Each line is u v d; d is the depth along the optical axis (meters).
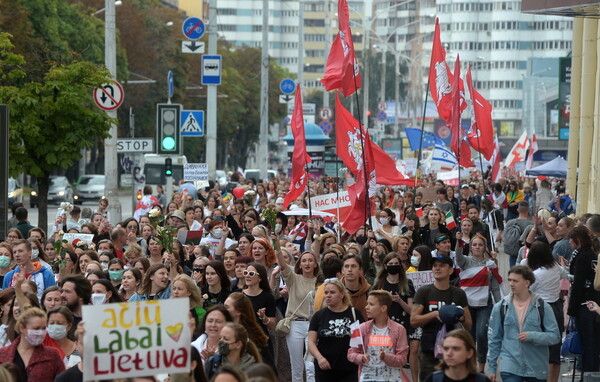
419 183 52.84
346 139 26.72
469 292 21.78
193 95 126.62
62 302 17.30
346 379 17.09
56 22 84.75
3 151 25.64
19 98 34.19
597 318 19.89
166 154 38.66
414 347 18.61
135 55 112.69
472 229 27.78
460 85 34.81
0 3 67.69
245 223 29.12
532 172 61.38
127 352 11.23
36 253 21.88
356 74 26.83
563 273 20.17
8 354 14.64
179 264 23.30
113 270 21.39
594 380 20.67
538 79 194.38
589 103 49.41
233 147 172.62
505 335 16.86
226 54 159.75
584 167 49.78
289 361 19.38
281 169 144.75
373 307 16.36
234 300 16.09
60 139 35.28
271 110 176.00
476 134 39.84
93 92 36.62
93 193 94.75
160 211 28.03
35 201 86.19
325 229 30.78
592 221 23.88
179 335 11.33
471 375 12.52
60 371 14.70
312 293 19.36
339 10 27.08
